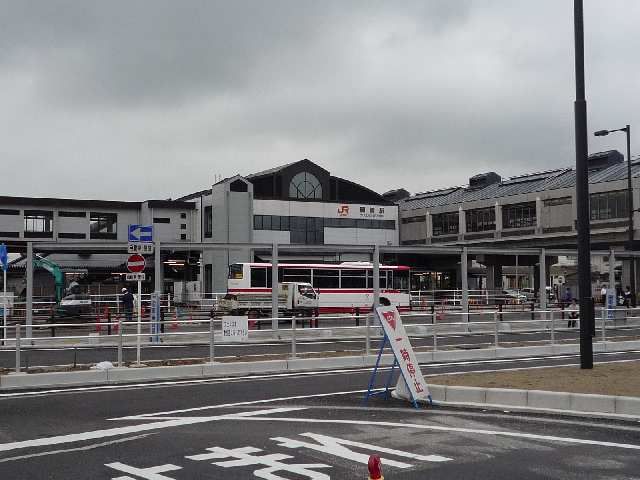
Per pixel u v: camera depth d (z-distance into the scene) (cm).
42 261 3891
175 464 788
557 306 4688
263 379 1617
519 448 859
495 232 6688
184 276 4812
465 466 770
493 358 2109
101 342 2420
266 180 6544
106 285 5194
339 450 852
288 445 881
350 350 2184
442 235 7300
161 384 1530
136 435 954
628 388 1195
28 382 1503
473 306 4619
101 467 777
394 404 1229
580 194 1578
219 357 1938
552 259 6894
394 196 9450
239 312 3975
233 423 1045
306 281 4225
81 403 1256
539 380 1330
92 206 5588
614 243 5844
